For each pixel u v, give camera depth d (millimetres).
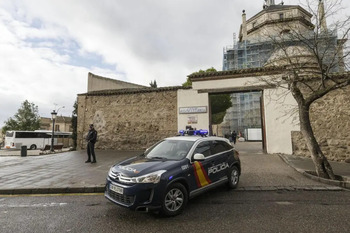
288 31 8547
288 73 8281
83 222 3736
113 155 12023
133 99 14570
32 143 28781
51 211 4320
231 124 38969
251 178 6766
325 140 10234
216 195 5266
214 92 12422
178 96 13258
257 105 36500
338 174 7027
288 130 11000
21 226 3605
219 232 3320
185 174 4266
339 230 3359
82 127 15484
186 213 4102
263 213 4082
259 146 18047
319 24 7168
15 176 7340
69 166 9016
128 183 3779
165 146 5250
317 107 10539
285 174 7234
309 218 3822
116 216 3994
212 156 5180
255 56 29516
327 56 7453
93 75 16875
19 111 33531
